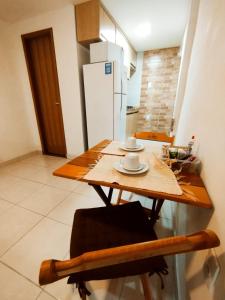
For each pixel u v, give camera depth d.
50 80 2.70
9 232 1.35
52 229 1.39
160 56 3.98
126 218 0.90
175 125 2.55
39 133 3.10
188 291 0.70
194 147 1.00
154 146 1.32
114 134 2.51
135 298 0.91
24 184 2.12
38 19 2.31
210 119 0.75
